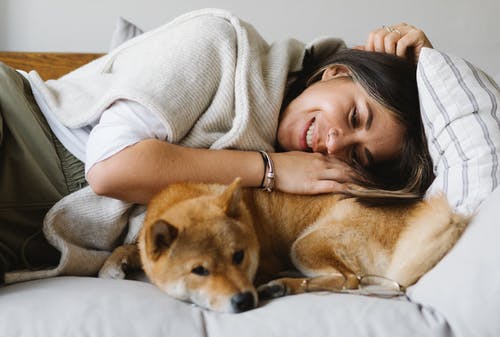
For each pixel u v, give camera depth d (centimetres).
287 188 142
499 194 110
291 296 117
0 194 138
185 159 134
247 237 126
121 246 146
